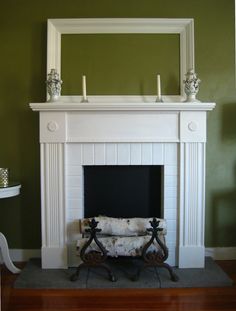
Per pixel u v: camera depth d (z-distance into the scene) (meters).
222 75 2.58
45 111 2.32
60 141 2.34
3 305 1.92
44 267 2.40
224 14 2.56
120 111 2.35
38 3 2.51
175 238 2.45
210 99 2.59
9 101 2.55
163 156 2.42
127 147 2.41
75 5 2.52
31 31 2.52
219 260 2.63
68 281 2.20
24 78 2.54
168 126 2.37
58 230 2.39
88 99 2.51
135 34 2.53
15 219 2.62
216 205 2.63
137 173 2.57
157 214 2.58
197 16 2.55
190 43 2.51
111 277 2.20
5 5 2.51
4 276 2.34
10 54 2.53
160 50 2.54
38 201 2.60
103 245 2.23
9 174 2.58
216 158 2.62
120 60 2.54
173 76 2.54
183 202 2.41
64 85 2.53
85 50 2.53
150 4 2.53
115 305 1.93
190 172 2.40
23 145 2.57
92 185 2.57
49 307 1.91
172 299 2.01
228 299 2.01
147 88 2.55
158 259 2.21
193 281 2.20
